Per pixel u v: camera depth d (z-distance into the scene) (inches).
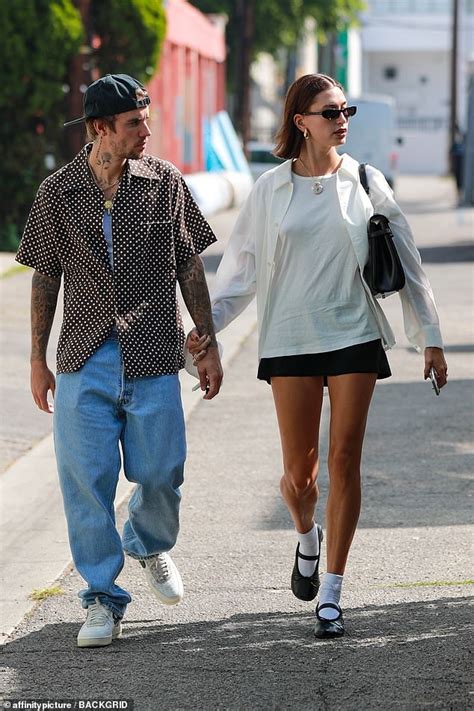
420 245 2287.2
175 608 559.8
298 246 521.0
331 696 458.3
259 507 724.0
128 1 2150.6
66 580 606.2
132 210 500.1
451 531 667.4
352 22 4707.2
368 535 662.5
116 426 510.6
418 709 444.8
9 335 1272.1
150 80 2240.4
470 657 491.5
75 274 506.3
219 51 3804.1
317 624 518.3
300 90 518.6
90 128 496.7
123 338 503.8
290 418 529.3
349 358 518.6
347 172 525.0
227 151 3405.5
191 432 923.4
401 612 545.6
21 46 1989.4
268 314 532.4
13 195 2100.1
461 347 1245.7
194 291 519.8
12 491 769.6
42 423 943.7
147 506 524.1
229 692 464.4
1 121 2065.7
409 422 938.7
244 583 591.5
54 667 494.3
